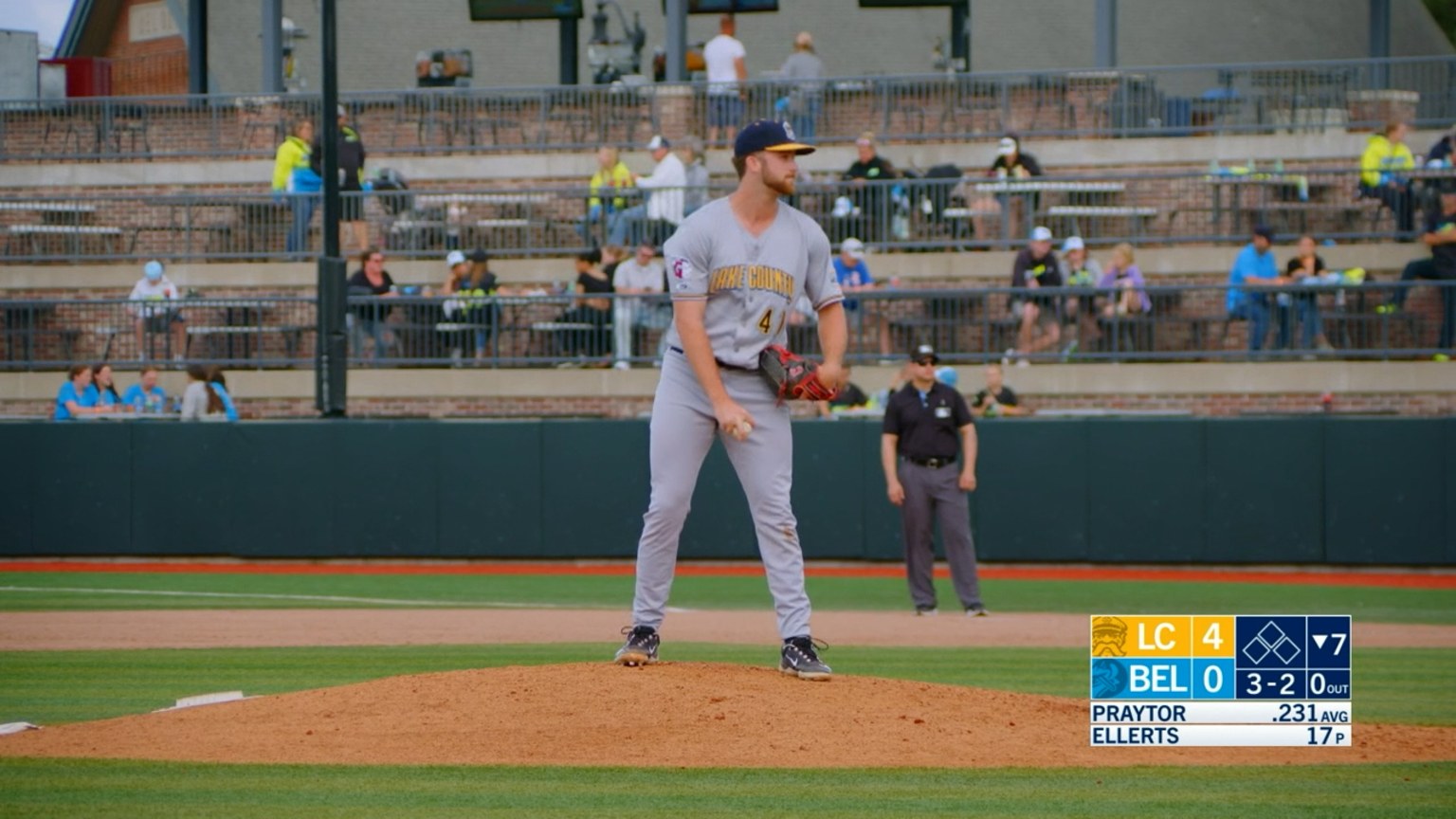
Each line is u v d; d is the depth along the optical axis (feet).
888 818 39.81
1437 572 125.39
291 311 160.15
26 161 193.98
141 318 157.48
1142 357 143.54
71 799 41.32
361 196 170.60
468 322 152.46
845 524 131.75
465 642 84.23
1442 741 51.21
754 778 43.39
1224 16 257.55
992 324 146.00
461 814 39.86
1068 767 45.88
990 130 178.81
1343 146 169.37
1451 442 124.98
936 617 99.09
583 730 47.42
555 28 262.47
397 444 135.54
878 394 142.20
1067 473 129.90
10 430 138.51
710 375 49.62
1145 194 162.81
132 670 72.74
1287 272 147.02
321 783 42.93
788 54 258.16
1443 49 254.06
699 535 134.10
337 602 107.24
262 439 136.26
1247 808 41.47
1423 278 145.48
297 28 245.65
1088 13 261.24
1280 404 141.79
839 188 161.89
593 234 167.22
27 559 138.82
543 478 134.72
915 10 262.67
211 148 193.06
